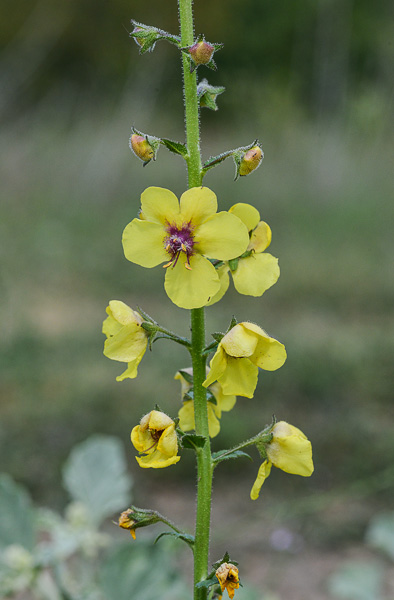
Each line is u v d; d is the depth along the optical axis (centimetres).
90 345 89
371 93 186
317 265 122
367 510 56
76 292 116
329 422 68
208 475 30
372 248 134
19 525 40
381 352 84
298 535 54
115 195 170
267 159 174
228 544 53
